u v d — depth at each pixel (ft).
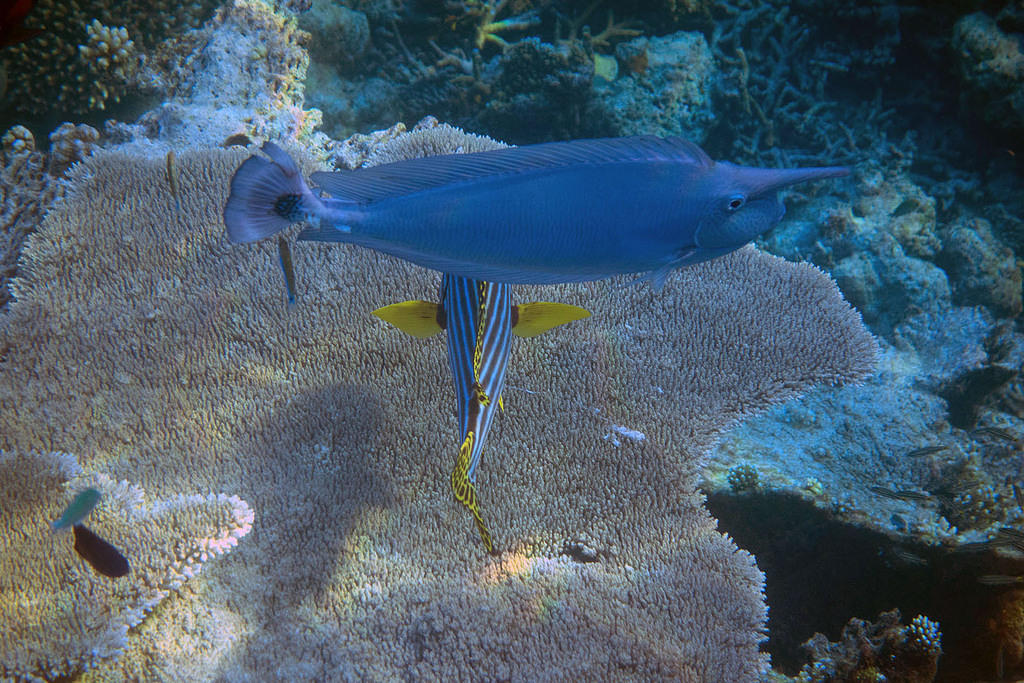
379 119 27.68
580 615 9.06
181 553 8.62
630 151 5.16
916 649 12.71
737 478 14.67
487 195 5.18
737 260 13.67
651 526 10.11
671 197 5.23
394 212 5.19
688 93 29.07
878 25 30.19
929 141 30.78
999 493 16.83
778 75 31.27
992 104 27.63
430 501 10.17
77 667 7.83
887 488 15.03
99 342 12.21
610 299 12.80
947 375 23.22
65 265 13.42
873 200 28.30
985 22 27.45
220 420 11.08
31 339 12.28
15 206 16.24
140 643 8.52
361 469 10.40
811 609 15.35
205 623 8.79
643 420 11.27
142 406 11.34
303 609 9.11
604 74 29.53
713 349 12.16
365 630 8.89
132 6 20.54
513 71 27.02
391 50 28.25
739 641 8.98
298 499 9.99
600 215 5.26
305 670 8.44
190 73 19.58
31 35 7.37
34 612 8.06
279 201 4.90
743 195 5.28
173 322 12.47
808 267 13.69
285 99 20.04
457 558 9.70
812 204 28.86
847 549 14.62
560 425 10.99
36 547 8.63
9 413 11.18
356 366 11.72
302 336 12.14
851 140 30.27
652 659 8.63
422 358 11.62
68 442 10.88
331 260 13.12
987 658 14.51
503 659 8.61
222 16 19.94
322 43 25.95
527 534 9.98
